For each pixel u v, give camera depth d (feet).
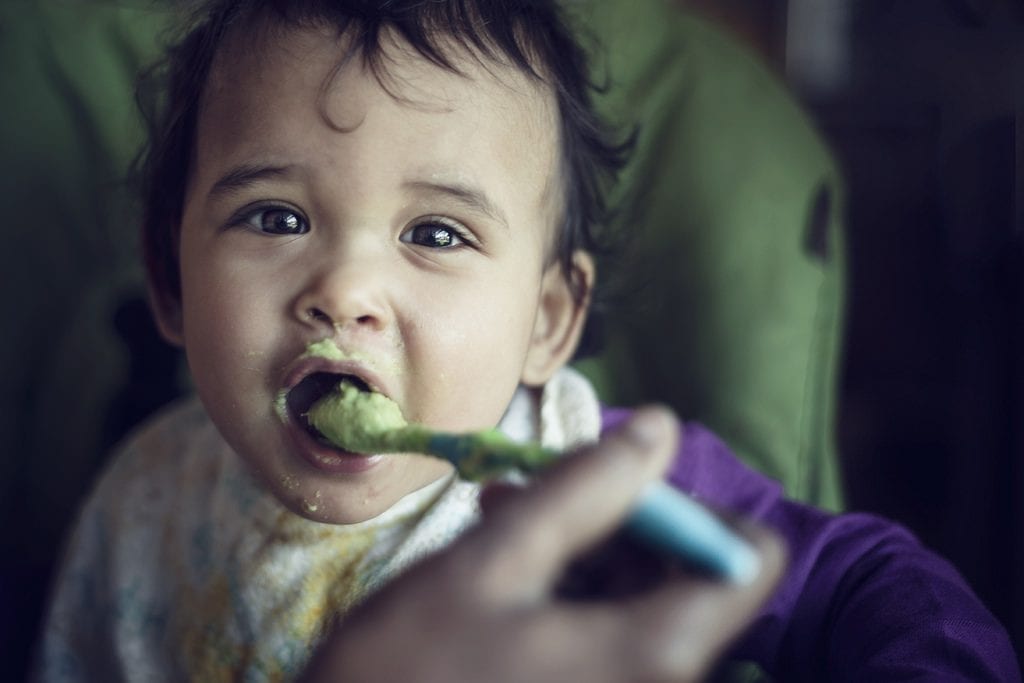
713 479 2.84
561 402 2.85
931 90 4.68
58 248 3.62
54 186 3.62
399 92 2.22
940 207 4.59
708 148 3.57
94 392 3.52
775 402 3.39
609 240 3.32
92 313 3.57
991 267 4.20
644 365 3.52
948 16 4.63
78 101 3.67
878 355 4.81
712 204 3.51
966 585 2.50
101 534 2.99
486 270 2.27
